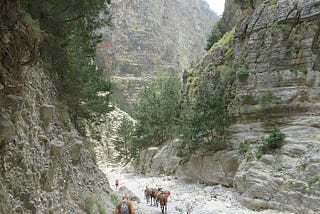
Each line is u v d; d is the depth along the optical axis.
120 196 23.80
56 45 15.65
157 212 24.17
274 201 24.47
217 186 33.91
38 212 7.65
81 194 13.29
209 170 36.03
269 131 31.20
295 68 31.12
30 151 8.24
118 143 73.12
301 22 31.70
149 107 58.94
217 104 34.81
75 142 14.17
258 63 34.12
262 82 33.09
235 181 29.48
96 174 20.20
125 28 161.38
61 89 18.42
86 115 27.45
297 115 29.70
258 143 30.38
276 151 27.73
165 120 55.88
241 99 34.00
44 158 9.02
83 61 22.95
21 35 7.61
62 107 15.72
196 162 38.47
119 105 106.62
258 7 36.22
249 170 27.75
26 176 7.57
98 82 28.56
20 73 7.90
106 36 140.88
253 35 35.28
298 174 24.30
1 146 6.70
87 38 17.91
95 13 15.87
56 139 11.27
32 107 9.39
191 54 186.50
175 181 41.91
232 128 34.88
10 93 7.59
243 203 26.80
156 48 161.00
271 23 33.94
